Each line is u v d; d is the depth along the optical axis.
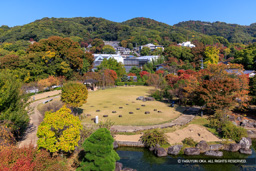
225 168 14.16
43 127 12.45
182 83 33.97
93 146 11.30
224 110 23.89
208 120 23.77
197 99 28.38
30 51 50.66
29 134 18.56
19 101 15.98
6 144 13.02
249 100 27.17
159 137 17.23
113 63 64.75
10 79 15.42
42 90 44.56
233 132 18.75
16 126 15.20
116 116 25.50
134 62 85.00
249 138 18.42
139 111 28.31
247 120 23.66
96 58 81.81
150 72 70.50
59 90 48.19
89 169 11.19
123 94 43.12
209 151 16.17
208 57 79.12
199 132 19.95
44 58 46.75
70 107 25.05
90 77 51.97
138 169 13.83
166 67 71.44
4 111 14.53
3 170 8.20
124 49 138.25
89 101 35.62
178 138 18.58
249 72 51.38
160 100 37.19
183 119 24.22
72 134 12.80
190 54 84.44
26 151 10.45
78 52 53.62
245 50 62.94
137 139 18.33
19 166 8.75
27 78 43.06
